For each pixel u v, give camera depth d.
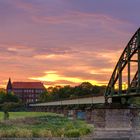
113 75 57.91
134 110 60.22
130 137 58.84
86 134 65.19
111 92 58.69
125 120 59.75
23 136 61.84
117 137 59.03
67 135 63.69
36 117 104.75
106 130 59.62
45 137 62.16
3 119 91.06
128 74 51.53
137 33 49.47
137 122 60.00
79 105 105.81
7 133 62.22
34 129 68.38
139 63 48.78
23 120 90.94
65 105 131.50
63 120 100.50
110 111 59.91
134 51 50.47
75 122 93.00
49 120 97.69
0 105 191.25
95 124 60.56
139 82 47.97
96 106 62.16
